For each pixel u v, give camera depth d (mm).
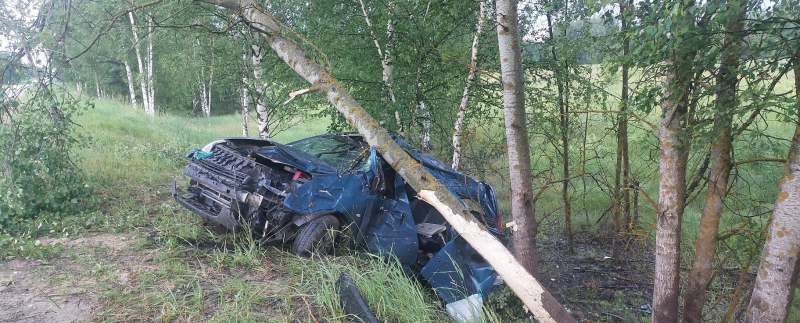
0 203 5656
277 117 11633
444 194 3842
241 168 5367
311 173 5289
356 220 5477
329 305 4109
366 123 4074
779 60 3740
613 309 6523
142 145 11266
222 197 5402
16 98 5809
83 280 4434
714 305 6035
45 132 6035
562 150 8516
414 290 4582
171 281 4492
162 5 8328
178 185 8398
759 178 6871
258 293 4371
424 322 4234
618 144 7398
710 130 4172
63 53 5512
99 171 8266
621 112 4910
